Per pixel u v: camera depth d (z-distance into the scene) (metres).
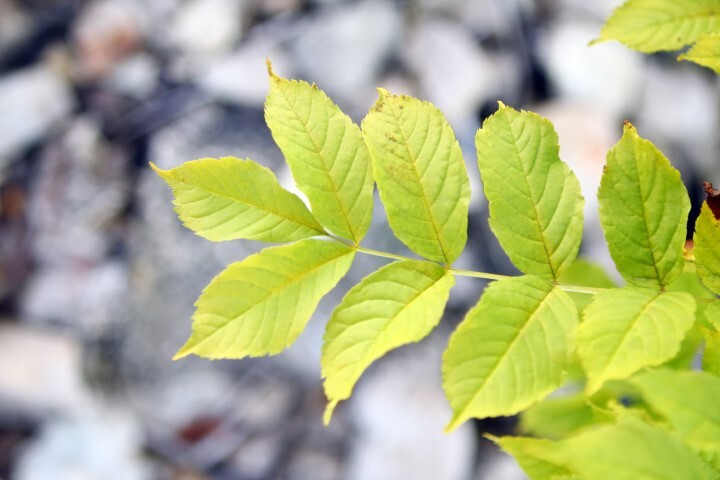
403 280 0.47
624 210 0.46
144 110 1.47
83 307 1.32
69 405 1.27
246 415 1.24
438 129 0.47
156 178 1.39
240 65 1.47
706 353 0.46
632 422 0.41
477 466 1.14
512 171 0.47
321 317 1.22
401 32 1.42
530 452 0.42
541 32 1.42
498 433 1.16
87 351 1.29
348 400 1.21
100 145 1.44
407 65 1.41
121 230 1.37
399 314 0.46
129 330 1.29
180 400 1.25
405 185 0.47
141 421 1.24
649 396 0.41
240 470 1.20
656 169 0.46
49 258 1.37
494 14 1.42
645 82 1.35
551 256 0.47
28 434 1.26
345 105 1.39
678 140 1.29
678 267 0.46
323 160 0.48
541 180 0.47
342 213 0.48
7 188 1.43
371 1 1.45
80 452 1.23
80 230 1.37
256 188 0.47
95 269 1.34
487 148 0.47
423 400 1.17
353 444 1.19
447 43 1.39
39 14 1.59
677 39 0.49
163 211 1.36
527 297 0.46
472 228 1.24
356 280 1.20
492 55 1.40
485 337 0.45
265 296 0.47
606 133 1.31
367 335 0.46
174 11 1.56
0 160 1.44
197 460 1.22
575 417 0.58
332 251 0.47
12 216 1.41
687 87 1.32
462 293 1.20
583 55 1.37
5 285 1.36
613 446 0.41
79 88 1.52
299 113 0.47
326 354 0.46
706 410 0.41
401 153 0.47
